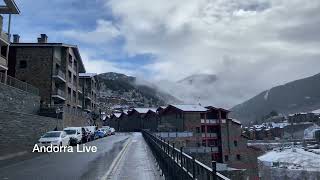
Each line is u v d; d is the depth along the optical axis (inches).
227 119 2691.9
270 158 2758.4
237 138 2719.0
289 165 2389.3
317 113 5885.8
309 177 2111.2
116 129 4554.6
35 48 2057.1
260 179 2578.7
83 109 2955.2
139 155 876.6
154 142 858.8
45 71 2036.2
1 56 1483.8
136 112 3887.8
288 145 3806.6
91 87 3245.6
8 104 1358.3
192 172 286.8
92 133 1782.7
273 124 5615.2
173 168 422.6
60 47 2223.2
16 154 924.0
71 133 1405.0
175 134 2119.8
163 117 2842.0
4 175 544.1
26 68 2037.4
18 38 2176.4
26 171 591.2
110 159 783.7
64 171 587.5
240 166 2657.5
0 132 973.8
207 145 2576.3
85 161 749.9
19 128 1119.0
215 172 209.8
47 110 1756.9
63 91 2191.2
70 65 2397.9
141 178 497.4
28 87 1622.8
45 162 741.3
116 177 508.4
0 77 1348.4
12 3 1521.9
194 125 2534.5
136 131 3907.5
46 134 1145.4
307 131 4899.1
